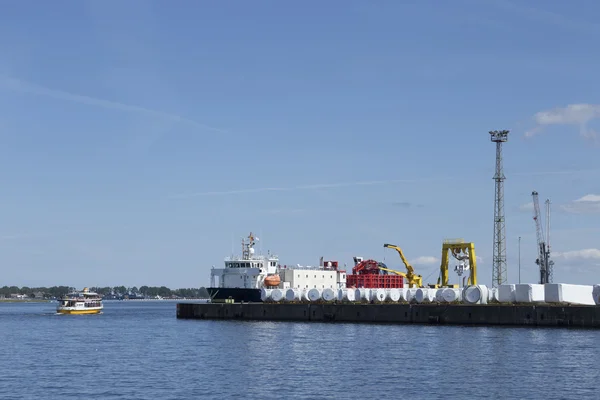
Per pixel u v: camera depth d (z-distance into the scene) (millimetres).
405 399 80750
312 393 84500
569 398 80500
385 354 113625
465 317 155375
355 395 83062
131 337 157875
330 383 90312
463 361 105000
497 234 191625
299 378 94125
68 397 84562
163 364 109562
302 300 184625
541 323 146500
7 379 97625
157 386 90500
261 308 185750
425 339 131500
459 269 194625
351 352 116938
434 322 159125
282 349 122875
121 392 87062
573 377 91875
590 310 142250
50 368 107562
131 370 104188
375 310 168250
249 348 125625
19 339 157875
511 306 149875
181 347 131250
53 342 149375
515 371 96312
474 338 130625
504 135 193000
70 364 111812
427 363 104000
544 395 82000
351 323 169250
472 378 92000
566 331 138875
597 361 103375
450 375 94312
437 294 162625
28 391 88500
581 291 150125
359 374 96250
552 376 92625
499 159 193000
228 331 158250
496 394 82688
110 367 107688
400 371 97938
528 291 151125
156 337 154625
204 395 84375
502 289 154875
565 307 144500
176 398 82938
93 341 150125
